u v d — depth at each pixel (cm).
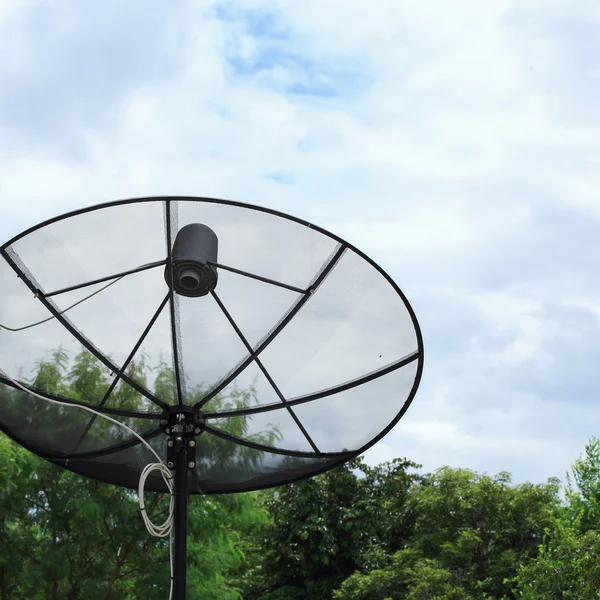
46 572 893
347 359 481
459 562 1356
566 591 984
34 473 931
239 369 482
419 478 1739
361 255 445
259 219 444
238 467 525
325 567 1634
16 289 452
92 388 486
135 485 523
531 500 1366
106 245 444
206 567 980
